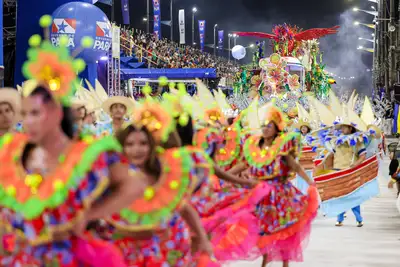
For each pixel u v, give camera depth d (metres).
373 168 12.28
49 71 3.60
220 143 7.60
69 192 3.55
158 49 48.41
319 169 12.48
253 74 44.53
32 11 20.00
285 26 45.94
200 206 6.65
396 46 54.78
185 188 4.59
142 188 3.72
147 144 4.64
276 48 46.09
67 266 3.67
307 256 9.16
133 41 44.53
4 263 3.89
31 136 3.57
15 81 20.33
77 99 8.75
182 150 4.73
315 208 7.98
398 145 14.68
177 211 4.68
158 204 4.53
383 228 11.80
